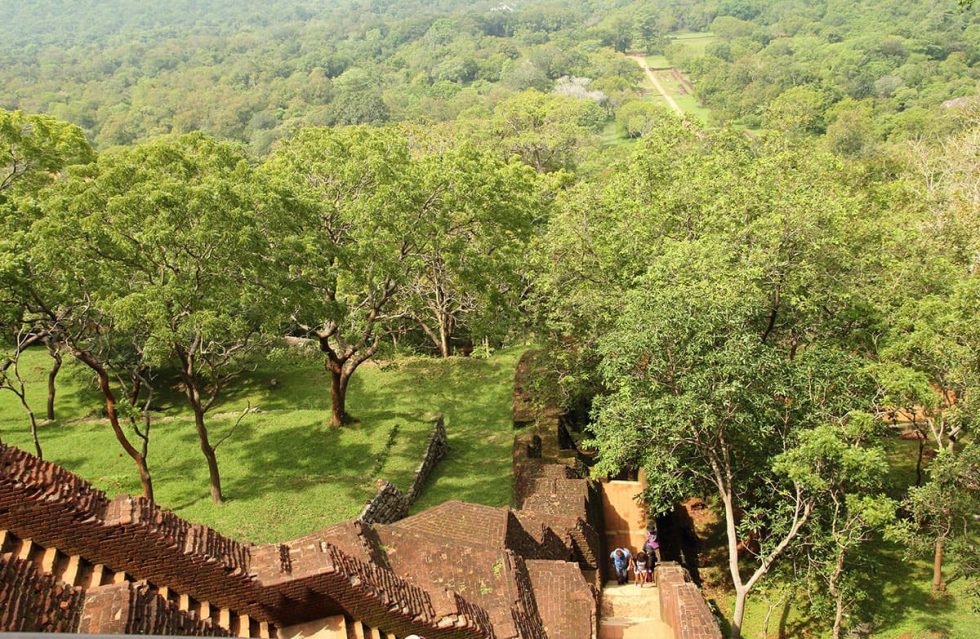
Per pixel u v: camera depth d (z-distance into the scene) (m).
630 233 30.16
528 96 111.44
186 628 12.05
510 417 34.44
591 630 17.67
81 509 12.64
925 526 26.45
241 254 23.17
